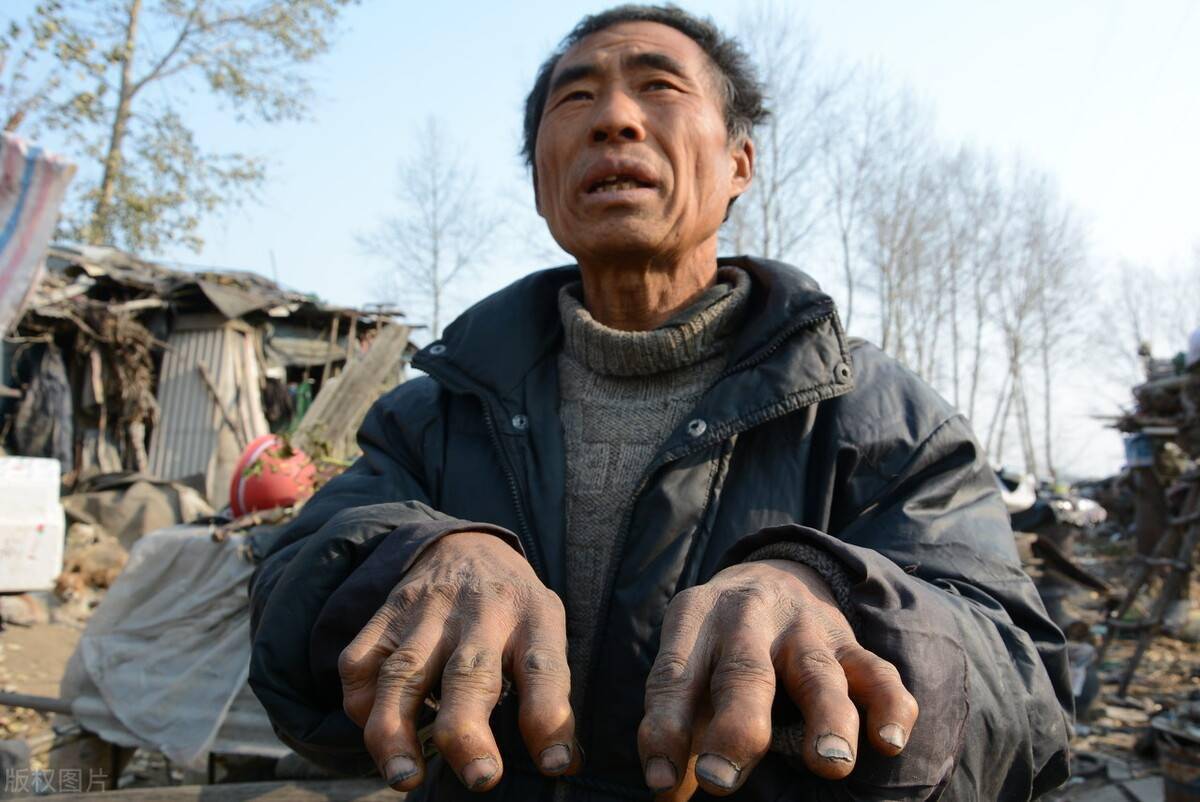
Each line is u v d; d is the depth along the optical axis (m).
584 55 1.15
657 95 1.12
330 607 0.80
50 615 6.40
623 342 1.13
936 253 20.92
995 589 0.92
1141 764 4.38
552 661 0.66
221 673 2.80
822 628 0.64
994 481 1.09
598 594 1.03
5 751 2.51
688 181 1.11
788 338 1.07
